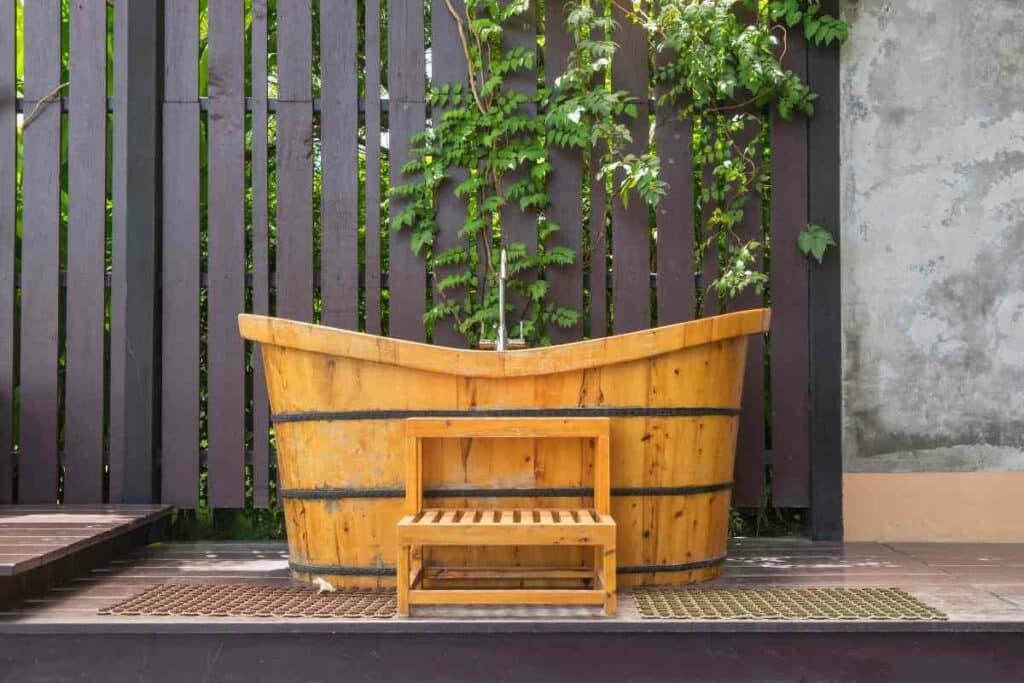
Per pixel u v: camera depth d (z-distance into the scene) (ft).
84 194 13.85
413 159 13.84
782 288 13.78
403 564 8.89
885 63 13.91
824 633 8.64
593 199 13.85
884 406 13.80
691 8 13.42
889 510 13.75
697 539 10.53
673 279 13.75
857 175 13.87
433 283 13.80
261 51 13.92
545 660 8.61
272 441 14.08
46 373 13.76
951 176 13.88
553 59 13.89
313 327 10.11
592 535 8.90
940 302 13.85
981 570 11.40
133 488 13.50
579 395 10.11
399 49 13.89
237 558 12.34
